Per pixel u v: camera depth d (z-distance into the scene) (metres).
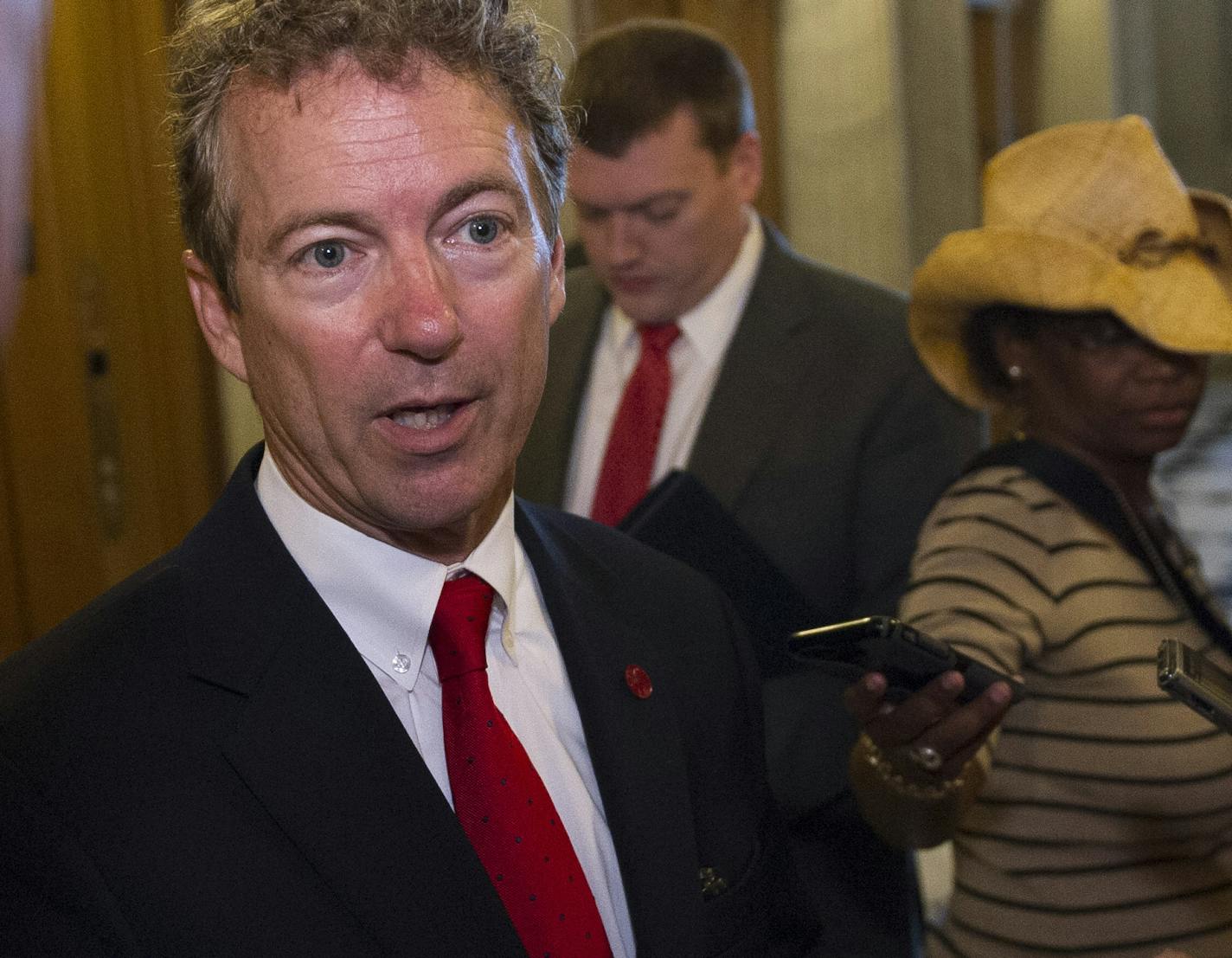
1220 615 1.57
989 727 1.26
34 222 2.74
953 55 5.07
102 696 0.90
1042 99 6.63
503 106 0.92
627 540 1.28
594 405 2.23
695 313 2.12
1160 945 1.50
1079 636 1.50
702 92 2.01
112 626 0.94
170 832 0.86
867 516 1.98
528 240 0.94
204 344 3.13
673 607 1.21
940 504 1.62
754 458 1.97
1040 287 1.57
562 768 1.04
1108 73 6.41
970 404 1.81
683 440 2.12
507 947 0.90
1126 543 1.55
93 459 2.90
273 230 0.87
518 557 1.12
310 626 0.95
